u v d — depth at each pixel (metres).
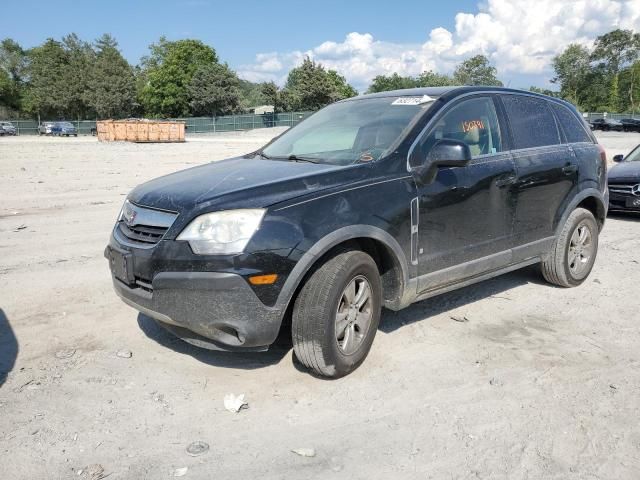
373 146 4.34
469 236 4.57
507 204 4.87
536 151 5.23
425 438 3.17
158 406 3.50
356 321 3.87
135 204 3.90
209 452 3.04
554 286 5.89
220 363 4.08
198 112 81.31
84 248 7.46
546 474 2.87
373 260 3.90
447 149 4.12
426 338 4.52
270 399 3.59
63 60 90.88
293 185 3.69
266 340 3.52
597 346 4.41
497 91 5.15
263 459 2.98
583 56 104.62
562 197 5.50
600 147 6.12
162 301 3.54
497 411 3.45
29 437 3.15
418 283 4.22
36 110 90.94
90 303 5.29
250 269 3.38
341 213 3.70
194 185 3.84
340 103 5.40
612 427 3.29
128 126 42.78
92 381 3.79
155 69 94.50
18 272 6.27
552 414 3.42
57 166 19.92
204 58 86.81
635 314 5.11
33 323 4.79
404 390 3.70
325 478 2.83
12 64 95.75
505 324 4.84
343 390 3.69
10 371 3.92
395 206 3.97
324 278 3.62
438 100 4.65
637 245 7.93
